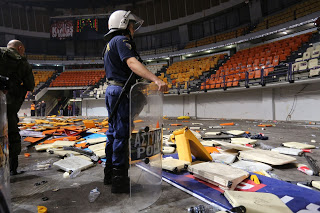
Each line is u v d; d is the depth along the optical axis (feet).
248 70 35.45
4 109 2.90
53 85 62.80
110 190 5.16
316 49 28.32
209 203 4.37
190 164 6.77
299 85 28.89
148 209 4.16
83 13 78.59
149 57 65.16
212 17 63.10
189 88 43.70
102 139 12.92
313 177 6.31
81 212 4.02
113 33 5.54
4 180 2.76
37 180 6.04
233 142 11.55
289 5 47.85
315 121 26.63
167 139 12.83
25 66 6.07
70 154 9.03
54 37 73.97
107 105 5.49
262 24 47.78
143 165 4.53
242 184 5.11
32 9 76.33
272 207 3.70
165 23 69.51
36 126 21.17
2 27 71.67
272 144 11.76
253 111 35.19
